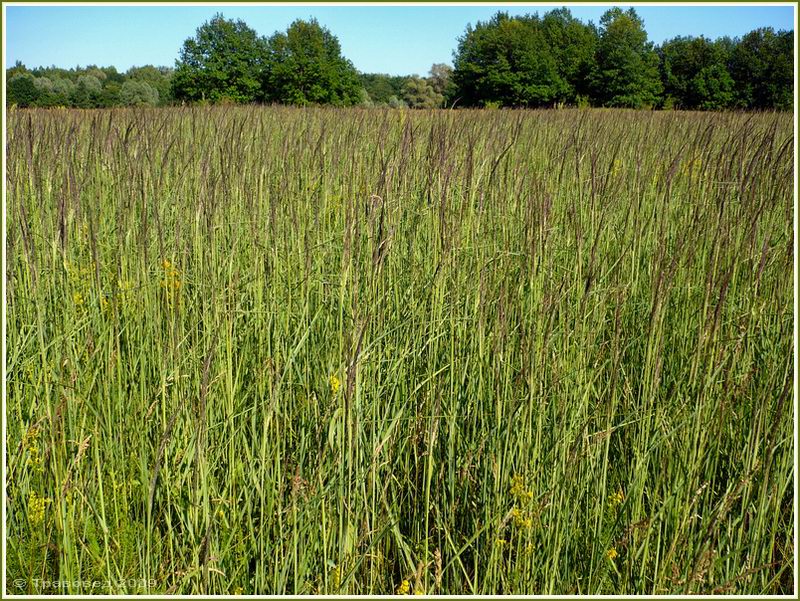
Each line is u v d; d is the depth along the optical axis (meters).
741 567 2.52
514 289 2.98
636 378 3.08
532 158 5.28
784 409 2.70
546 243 3.06
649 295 3.36
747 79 37.72
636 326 3.28
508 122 8.10
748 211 3.43
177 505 2.47
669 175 3.61
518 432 2.58
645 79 39.09
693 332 3.14
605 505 2.60
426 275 3.32
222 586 2.36
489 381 2.82
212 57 37.31
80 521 2.50
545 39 40.97
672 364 3.11
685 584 2.27
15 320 3.02
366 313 2.77
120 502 2.55
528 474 2.51
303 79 38.12
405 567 2.52
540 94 37.88
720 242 3.03
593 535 2.52
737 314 3.12
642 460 2.53
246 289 3.33
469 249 3.35
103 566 2.37
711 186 3.92
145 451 2.60
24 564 2.41
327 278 3.33
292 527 2.46
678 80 39.44
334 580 2.34
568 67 39.62
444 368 2.79
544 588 2.39
